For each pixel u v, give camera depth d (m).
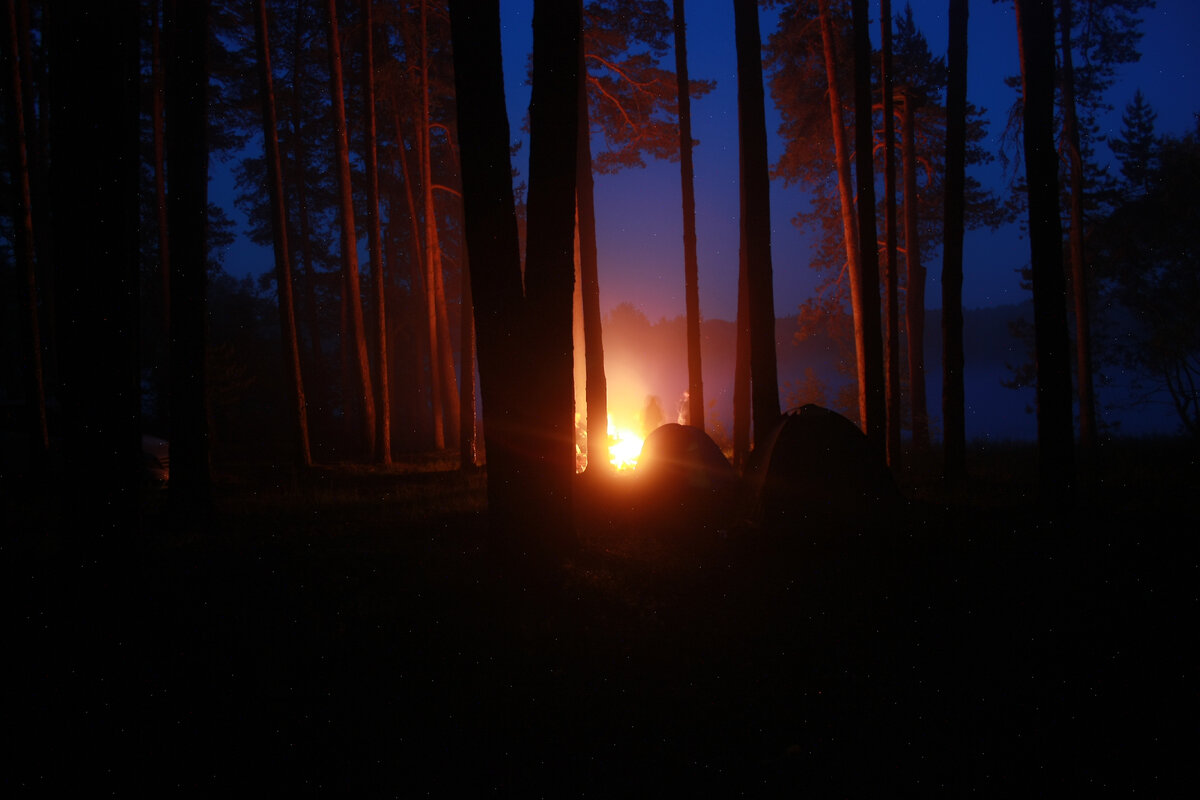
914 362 22.75
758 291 11.46
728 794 3.65
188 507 9.80
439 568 7.34
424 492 13.77
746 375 17.92
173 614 5.80
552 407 7.02
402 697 4.54
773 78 20.70
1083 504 10.22
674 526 9.71
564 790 3.67
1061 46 17.45
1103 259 21.47
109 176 5.19
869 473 9.13
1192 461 13.98
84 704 4.34
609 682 4.80
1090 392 18.30
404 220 32.94
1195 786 3.62
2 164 18.88
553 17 7.13
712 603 6.38
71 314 5.16
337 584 6.79
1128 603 6.09
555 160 7.15
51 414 14.04
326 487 15.15
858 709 4.45
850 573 7.32
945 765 3.85
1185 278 21.06
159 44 18.97
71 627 5.07
